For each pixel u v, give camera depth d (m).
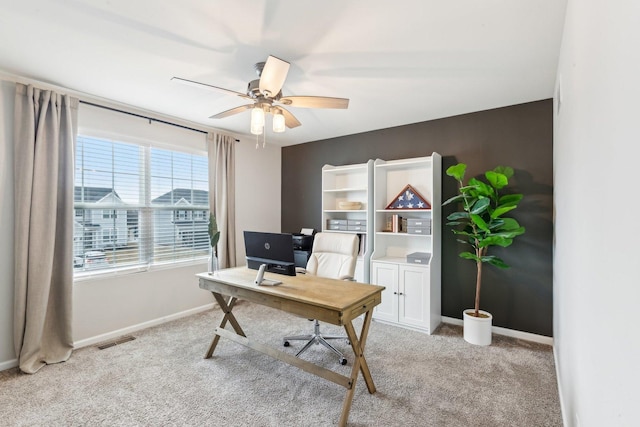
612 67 0.83
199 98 2.95
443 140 3.53
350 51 2.07
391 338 3.06
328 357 2.66
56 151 2.57
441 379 2.29
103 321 3.00
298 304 2.01
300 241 4.14
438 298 3.44
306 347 2.72
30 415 1.88
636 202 0.65
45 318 2.55
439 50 2.06
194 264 3.78
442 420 1.85
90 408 1.95
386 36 1.90
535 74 2.40
